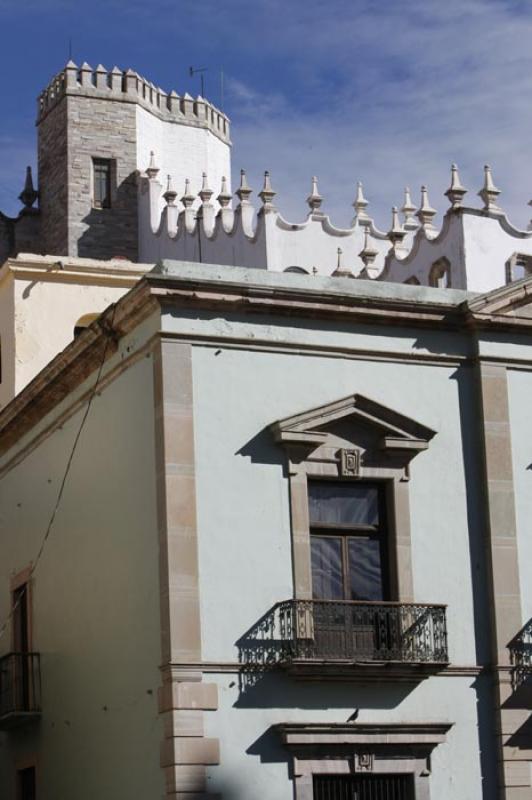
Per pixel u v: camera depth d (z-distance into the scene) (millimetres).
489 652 27484
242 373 26797
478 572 27812
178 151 65312
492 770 27000
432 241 47188
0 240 65625
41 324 38625
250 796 25156
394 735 26266
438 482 27859
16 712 31688
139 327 27359
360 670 26047
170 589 25422
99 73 64000
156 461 26234
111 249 62812
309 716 25828
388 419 27531
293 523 26484
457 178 46219
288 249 51969
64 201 63250
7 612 34406
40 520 32438
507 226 46656
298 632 25828
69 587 30438
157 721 25641
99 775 28172
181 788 24734
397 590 27094
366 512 27438
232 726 25297
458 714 26953
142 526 26828
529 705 27344
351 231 53219
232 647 25609
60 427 31469
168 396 26172
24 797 32812
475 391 28516
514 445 28500
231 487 26266
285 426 26594
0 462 35562
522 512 28312
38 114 66750
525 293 28797
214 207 57562
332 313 27500
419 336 28297
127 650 27141
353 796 26078
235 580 25906
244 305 26859
